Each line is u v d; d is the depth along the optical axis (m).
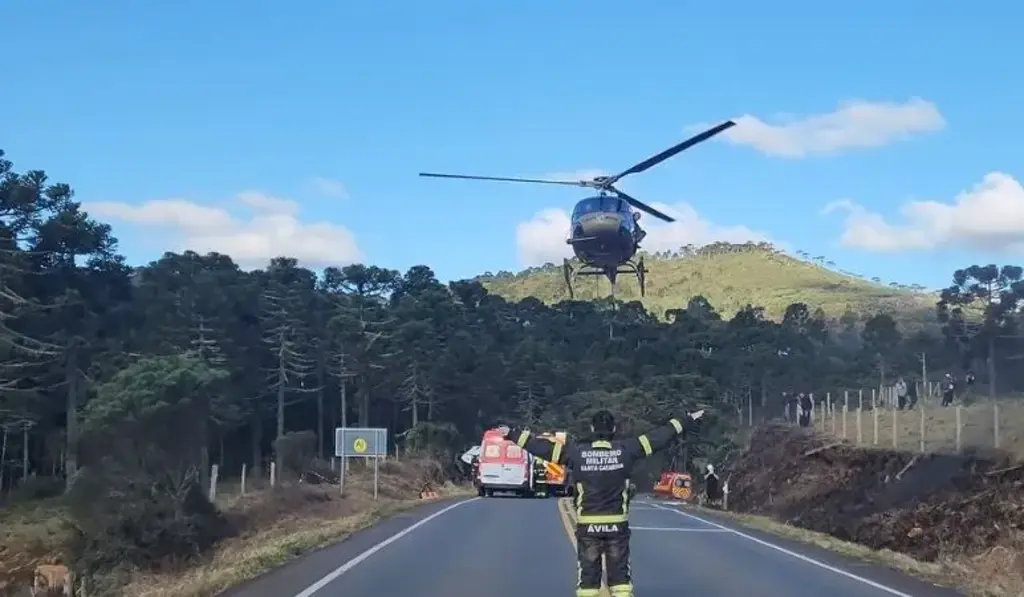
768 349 81.44
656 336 94.00
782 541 22.23
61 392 66.19
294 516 36.88
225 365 69.50
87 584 23.02
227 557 23.80
